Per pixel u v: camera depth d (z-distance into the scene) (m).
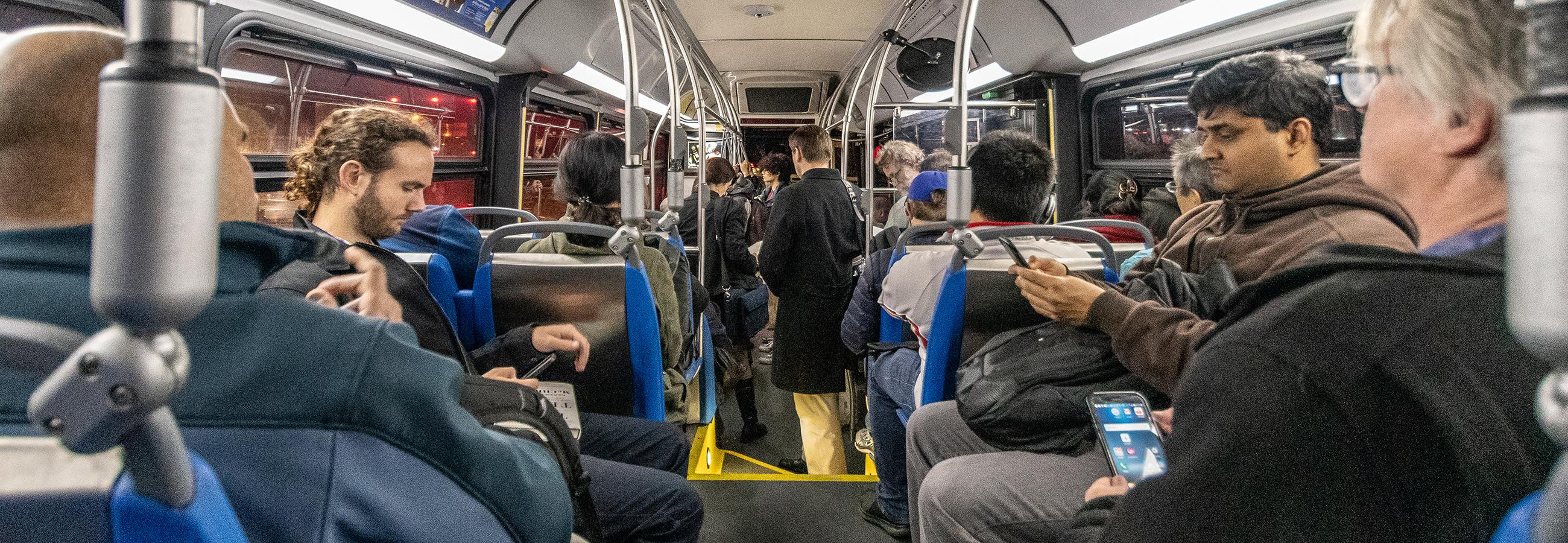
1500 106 0.52
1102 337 1.36
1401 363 0.53
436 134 4.34
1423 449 0.53
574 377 1.99
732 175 5.82
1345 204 1.24
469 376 1.04
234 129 0.78
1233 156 1.36
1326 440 0.55
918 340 2.44
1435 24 0.55
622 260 1.87
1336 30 2.88
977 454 1.55
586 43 5.32
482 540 0.74
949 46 5.55
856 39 6.91
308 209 1.75
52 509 0.47
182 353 0.42
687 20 6.22
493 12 4.16
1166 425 1.25
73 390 0.39
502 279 1.91
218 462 0.62
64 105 0.57
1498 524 0.51
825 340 3.64
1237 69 1.34
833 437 3.65
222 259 0.64
